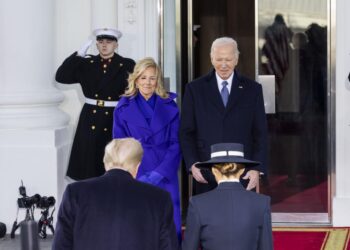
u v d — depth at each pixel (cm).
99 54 3181
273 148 3662
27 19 3253
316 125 3622
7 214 3206
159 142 2431
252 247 1783
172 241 1703
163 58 3447
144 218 1688
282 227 3369
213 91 2470
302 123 3631
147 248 1681
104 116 3153
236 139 2453
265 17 3616
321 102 3606
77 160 3206
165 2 3428
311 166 3634
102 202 1688
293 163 3647
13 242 3092
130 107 2442
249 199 1800
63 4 3431
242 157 1867
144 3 3378
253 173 2430
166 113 2450
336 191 3366
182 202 3491
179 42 3441
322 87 3600
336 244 3031
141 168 2412
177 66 3450
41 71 3294
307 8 3575
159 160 2427
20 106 3259
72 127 3447
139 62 2453
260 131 2478
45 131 3206
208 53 3991
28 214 2944
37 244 2436
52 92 3334
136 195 1702
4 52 3259
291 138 3644
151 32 3391
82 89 3209
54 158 3191
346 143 3341
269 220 1808
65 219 1694
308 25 3584
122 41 3384
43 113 3288
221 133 2448
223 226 1773
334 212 3353
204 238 1794
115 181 1716
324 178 3619
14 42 3250
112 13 3384
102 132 3155
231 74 2489
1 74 3272
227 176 1831
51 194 3194
